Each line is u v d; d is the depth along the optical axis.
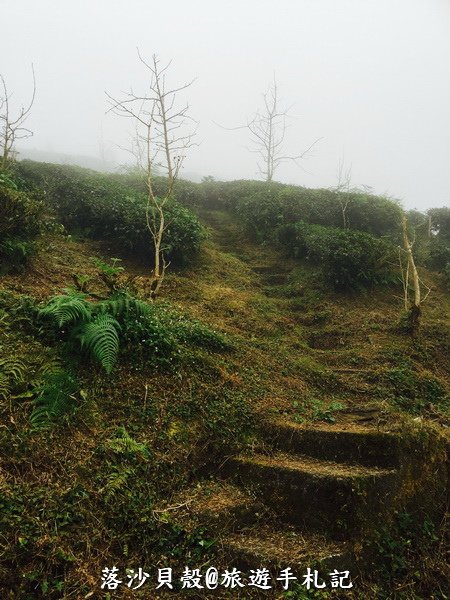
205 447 4.09
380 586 3.33
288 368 5.91
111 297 4.92
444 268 10.61
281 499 3.72
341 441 4.17
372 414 4.97
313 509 3.64
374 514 3.64
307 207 12.29
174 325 5.54
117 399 4.07
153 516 3.28
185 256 8.97
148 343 4.64
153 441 3.87
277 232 11.20
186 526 3.32
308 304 8.48
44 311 4.27
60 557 2.77
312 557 3.25
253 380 5.25
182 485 3.70
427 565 3.53
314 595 3.07
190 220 9.45
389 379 6.11
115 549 3.03
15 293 5.02
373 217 12.10
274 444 4.36
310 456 4.23
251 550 3.23
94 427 3.71
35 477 3.12
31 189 8.56
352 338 7.34
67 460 3.34
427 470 4.09
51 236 8.17
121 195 9.77
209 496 3.68
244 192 15.96
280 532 3.54
